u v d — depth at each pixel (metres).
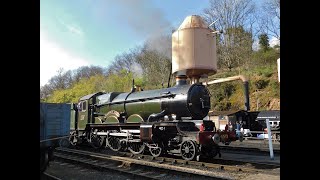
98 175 9.78
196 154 11.36
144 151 14.04
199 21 16.38
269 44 48.78
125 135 14.43
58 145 9.98
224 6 52.84
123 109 15.77
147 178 8.70
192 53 15.91
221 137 11.83
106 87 56.22
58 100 56.44
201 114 12.91
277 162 11.08
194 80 16.52
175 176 9.05
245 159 12.28
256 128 28.77
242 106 36.69
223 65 51.62
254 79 39.28
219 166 10.10
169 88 13.90
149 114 14.21
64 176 9.75
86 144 18.92
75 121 19.33
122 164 11.20
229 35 52.22
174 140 12.31
